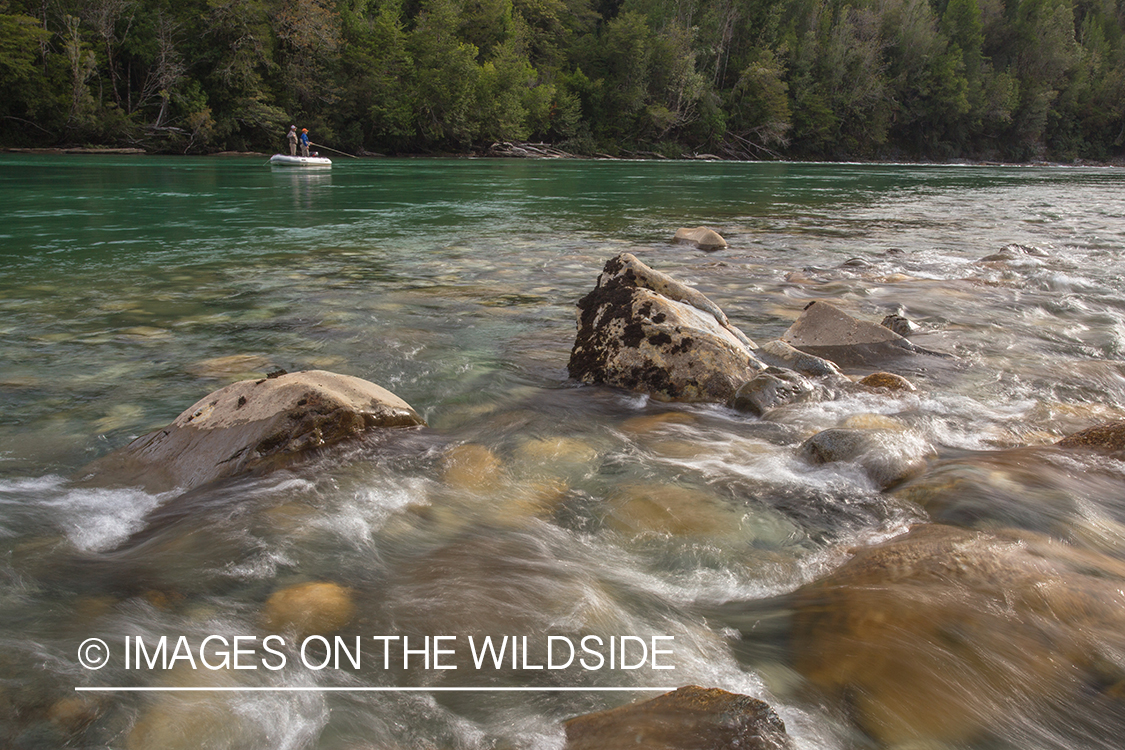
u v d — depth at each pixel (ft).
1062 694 6.70
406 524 10.03
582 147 197.88
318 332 19.48
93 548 9.41
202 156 130.93
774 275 29.12
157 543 9.46
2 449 12.30
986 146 276.21
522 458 12.24
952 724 6.38
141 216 44.27
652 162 173.17
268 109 140.36
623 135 210.59
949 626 7.47
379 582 8.61
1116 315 22.99
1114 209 61.77
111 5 130.82
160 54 135.03
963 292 26.09
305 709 6.59
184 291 24.09
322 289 24.67
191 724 6.34
